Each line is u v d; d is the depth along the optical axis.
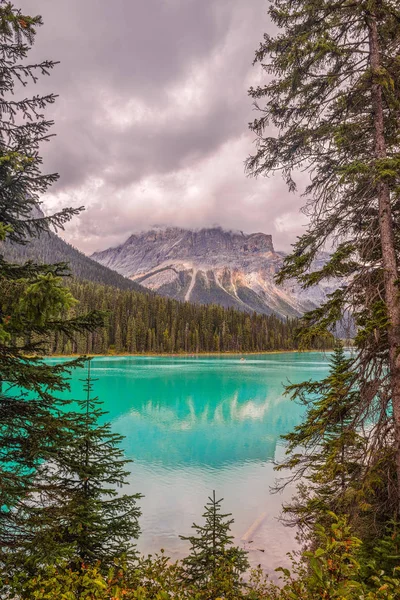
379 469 5.64
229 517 14.54
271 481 18.56
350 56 6.58
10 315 4.64
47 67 5.69
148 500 16.27
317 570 3.09
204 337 139.75
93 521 7.37
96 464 8.01
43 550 5.08
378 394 5.94
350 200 6.57
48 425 5.55
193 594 5.63
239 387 52.47
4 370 5.23
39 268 5.82
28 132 6.04
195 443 25.55
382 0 6.11
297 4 6.51
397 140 6.26
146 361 96.94
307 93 6.87
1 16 4.88
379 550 5.21
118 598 3.83
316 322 6.27
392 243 6.12
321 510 6.42
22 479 5.30
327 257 6.42
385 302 6.00
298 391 6.57
